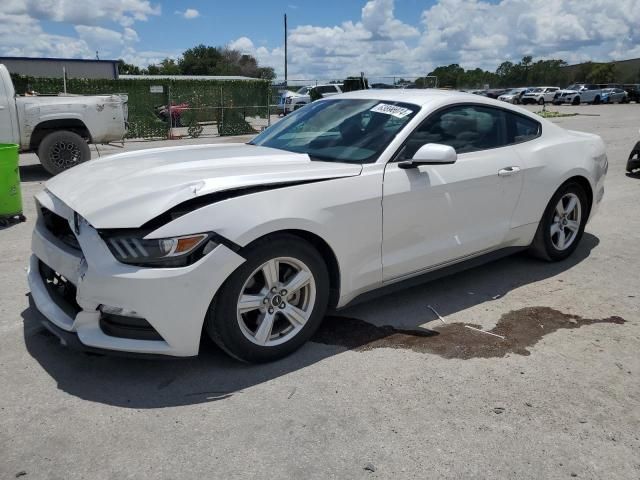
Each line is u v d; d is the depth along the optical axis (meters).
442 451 2.57
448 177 3.96
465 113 4.29
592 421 2.80
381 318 3.99
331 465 2.48
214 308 3.05
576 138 5.11
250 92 21.81
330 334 3.74
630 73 74.06
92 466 2.47
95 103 10.97
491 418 2.82
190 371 3.26
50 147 10.56
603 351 3.51
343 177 3.49
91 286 2.91
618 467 2.48
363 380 3.17
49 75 37.50
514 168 4.40
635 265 5.12
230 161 3.64
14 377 3.19
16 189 6.67
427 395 3.02
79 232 3.01
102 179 3.38
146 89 19.78
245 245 3.01
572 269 5.01
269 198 3.16
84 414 2.84
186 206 2.99
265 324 3.25
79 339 3.03
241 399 2.98
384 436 2.67
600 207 7.36
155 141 19.08
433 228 3.95
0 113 10.09
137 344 2.94
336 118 4.29
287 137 4.34
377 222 3.60
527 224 4.64
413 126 3.90
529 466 2.48
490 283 4.68
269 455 2.54
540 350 3.53
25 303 4.23
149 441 2.63
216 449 2.58
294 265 3.30
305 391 3.06
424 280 4.11
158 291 2.85
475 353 3.48
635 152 9.45
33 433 2.69
